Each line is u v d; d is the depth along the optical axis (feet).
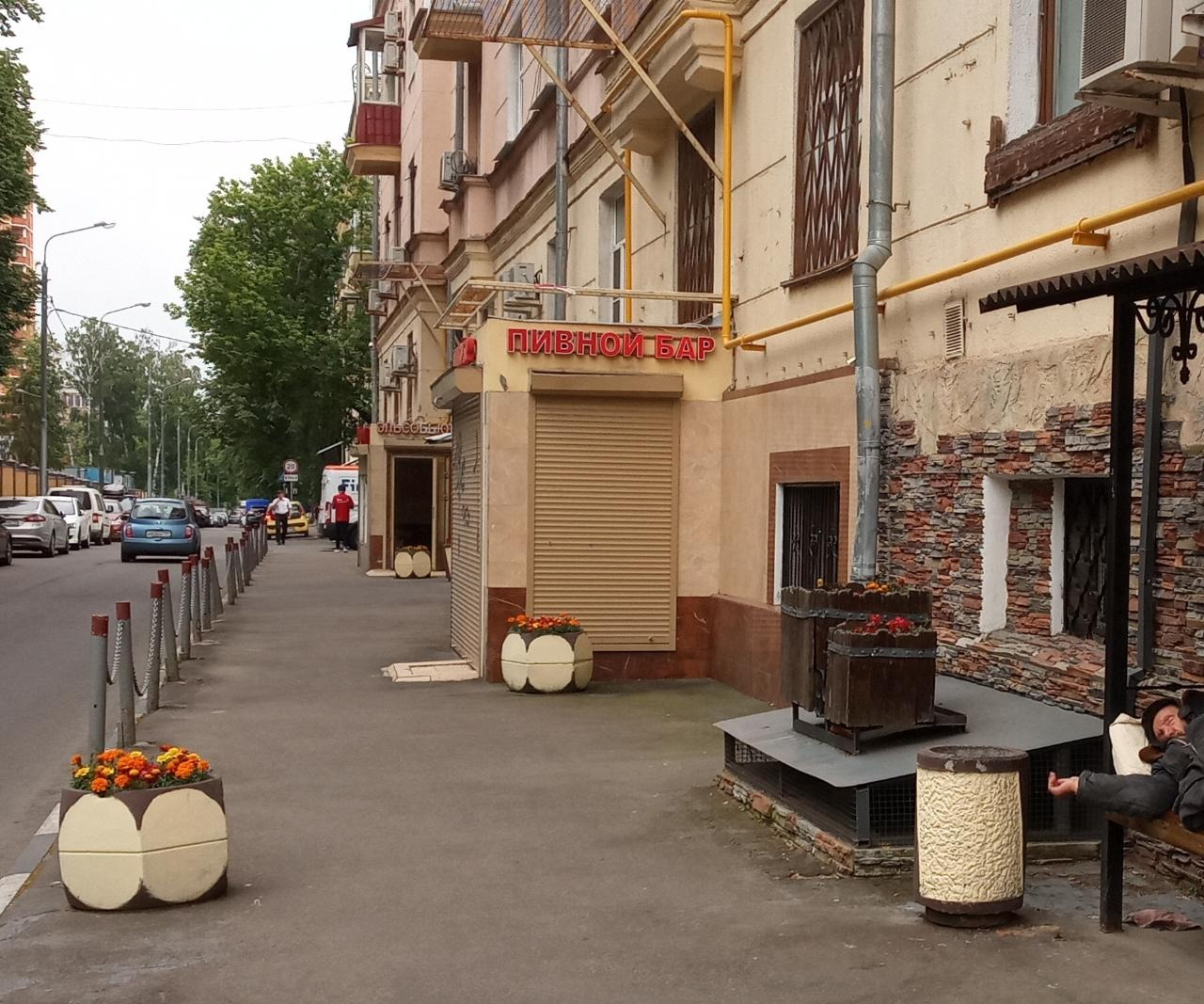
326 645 55.01
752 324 40.55
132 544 120.47
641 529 43.73
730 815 25.18
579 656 41.27
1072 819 21.58
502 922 18.90
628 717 36.73
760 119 39.60
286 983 16.58
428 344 101.71
